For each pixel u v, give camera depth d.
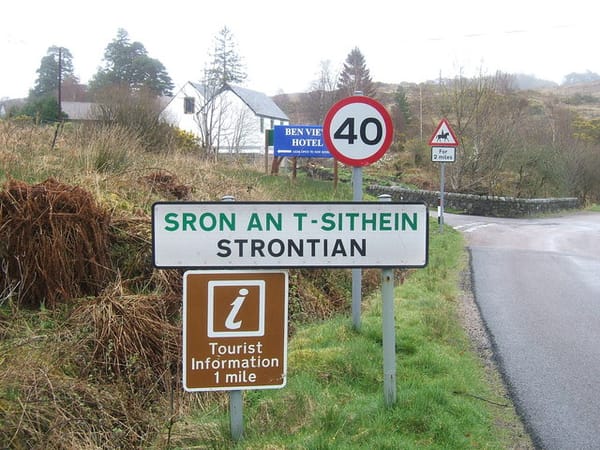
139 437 4.61
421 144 41.56
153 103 19.66
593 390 5.25
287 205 3.75
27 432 4.06
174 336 5.78
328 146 5.36
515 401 4.98
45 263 5.72
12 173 7.54
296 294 8.23
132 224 6.99
